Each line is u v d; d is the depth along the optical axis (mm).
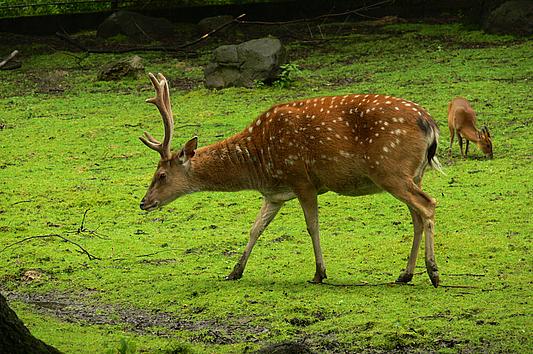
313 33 34688
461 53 28969
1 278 12156
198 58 30969
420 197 10719
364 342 9172
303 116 11125
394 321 9664
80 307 10953
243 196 16062
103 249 13297
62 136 20953
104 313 10672
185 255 12914
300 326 9789
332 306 10281
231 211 15203
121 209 15539
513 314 9742
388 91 23844
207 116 22172
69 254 13062
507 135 19266
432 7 37125
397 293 10680
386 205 15031
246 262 11719
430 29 33656
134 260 12734
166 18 36750
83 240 13812
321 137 10961
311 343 9242
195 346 9305
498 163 17312
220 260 12586
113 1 35781
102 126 21781
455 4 36969
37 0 35344
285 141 11180
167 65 29594
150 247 13344
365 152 10781
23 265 12617
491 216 14062
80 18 35875
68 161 18906
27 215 15336
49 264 12656
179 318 10344
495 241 12703
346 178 11000
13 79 28438
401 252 12438
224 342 9461
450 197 15250
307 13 37094
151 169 18078
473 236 13031
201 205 15570
